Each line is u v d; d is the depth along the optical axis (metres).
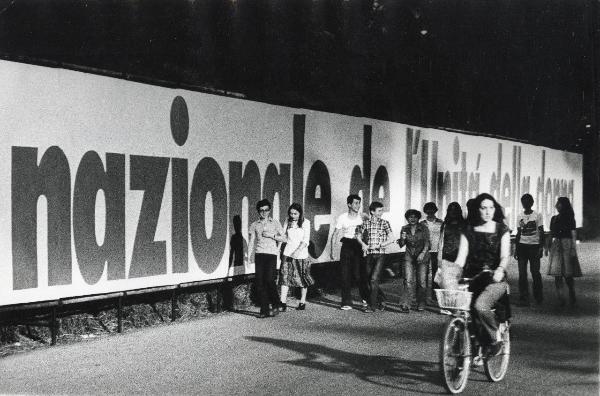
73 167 10.07
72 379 7.94
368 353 9.52
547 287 17.31
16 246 9.32
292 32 19.34
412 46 24.28
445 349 7.37
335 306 14.19
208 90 12.48
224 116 12.86
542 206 27.83
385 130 17.91
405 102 24.00
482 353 7.88
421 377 8.18
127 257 10.92
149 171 11.30
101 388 7.55
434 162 20.08
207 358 9.12
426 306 14.19
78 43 13.63
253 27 18.12
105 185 10.55
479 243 7.88
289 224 13.54
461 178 21.55
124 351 9.53
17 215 9.34
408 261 13.48
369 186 17.33
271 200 14.09
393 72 23.33
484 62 28.75
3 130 9.17
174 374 8.22
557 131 34.31
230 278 13.04
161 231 11.54
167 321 12.05
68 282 10.01
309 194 15.22
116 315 11.41
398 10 23.19
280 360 9.04
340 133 16.22
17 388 7.54
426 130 19.66
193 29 16.05
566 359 9.22
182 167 11.95
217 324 11.78
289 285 13.42
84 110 10.23
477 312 7.64
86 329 10.82
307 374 8.28
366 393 7.43
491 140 23.39
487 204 7.87
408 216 13.49
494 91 30.00
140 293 11.25
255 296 14.23
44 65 9.66
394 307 14.03
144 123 11.21
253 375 8.20
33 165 9.54
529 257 14.40
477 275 7.89
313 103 17.11
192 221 12.17
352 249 13.79
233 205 13.10
